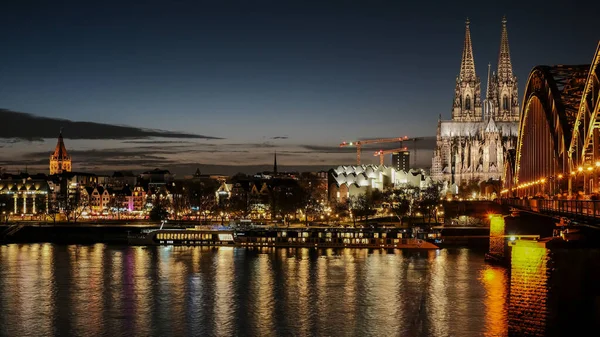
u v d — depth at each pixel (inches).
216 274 6166.3
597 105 3078.2
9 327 4178.2
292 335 3964.1
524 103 5477.4
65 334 4023.1
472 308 4586.6
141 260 7253.9
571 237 3176.7
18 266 6742.1
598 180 3157.0
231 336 3956.7
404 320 4274.1
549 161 4446.4
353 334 3971.5
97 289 5388.8
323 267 6604.3
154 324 4237.2
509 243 3240.7
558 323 3070.9
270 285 5546.3
